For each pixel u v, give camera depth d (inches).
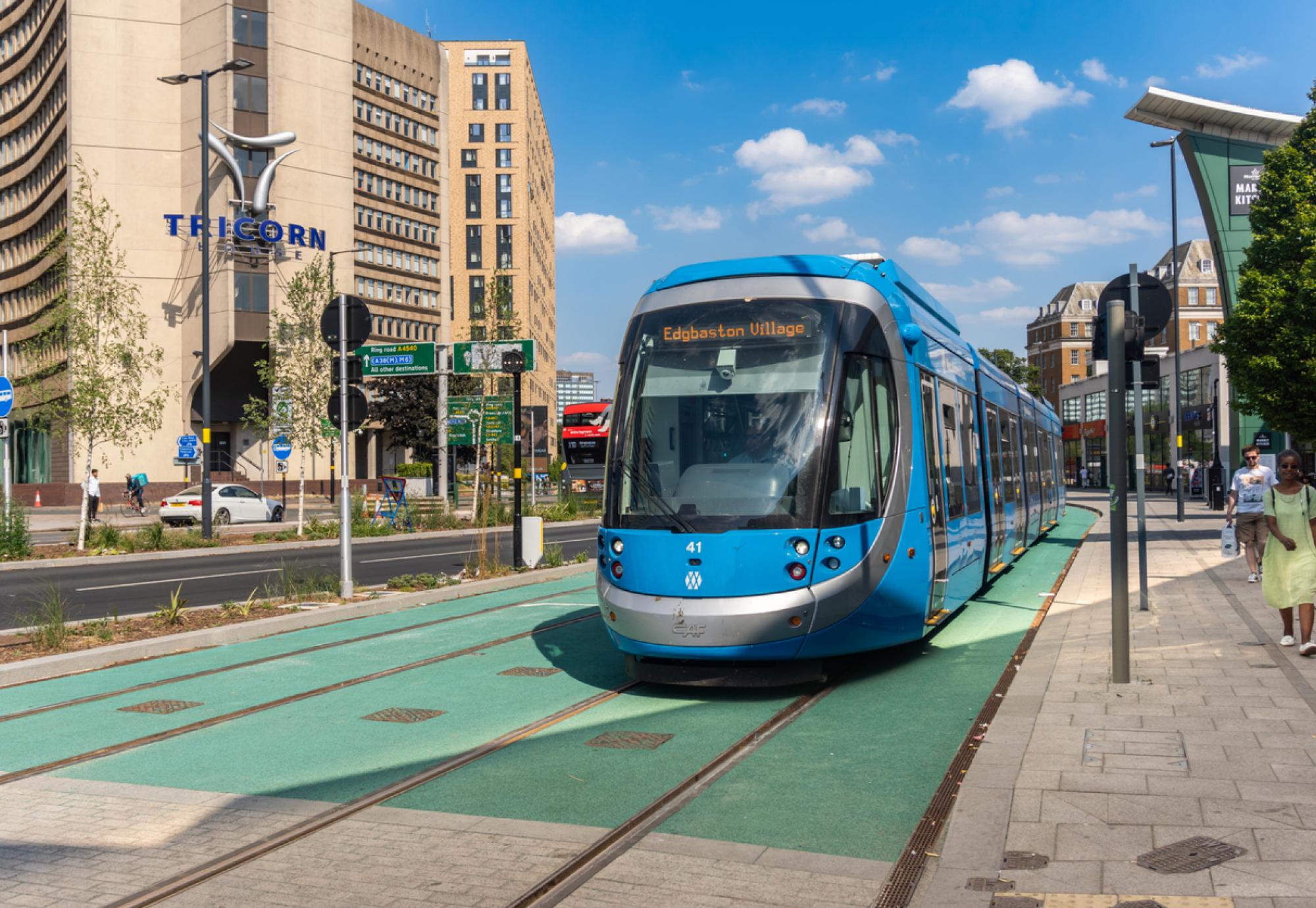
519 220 3966.5
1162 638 427.5
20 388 1131.3
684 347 386.0
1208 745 260.2
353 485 2704.2
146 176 2436.0
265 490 2544.3
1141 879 182.7
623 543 365.4
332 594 636.7
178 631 506.0
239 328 2386.8
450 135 3973.9
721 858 205.0
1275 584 391.9
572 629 522.6
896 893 186.7
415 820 232.1
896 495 384.2
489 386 1422.2
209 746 303.9
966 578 494.3
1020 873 187.8
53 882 200.5
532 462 1813.5
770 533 349.7
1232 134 1413.6
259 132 2440.9
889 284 420.8
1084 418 3353.8
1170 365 2564.0
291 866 205.6
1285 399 1119.0
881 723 316.2
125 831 230.1
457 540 1286.9
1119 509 340.8
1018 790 231.1
